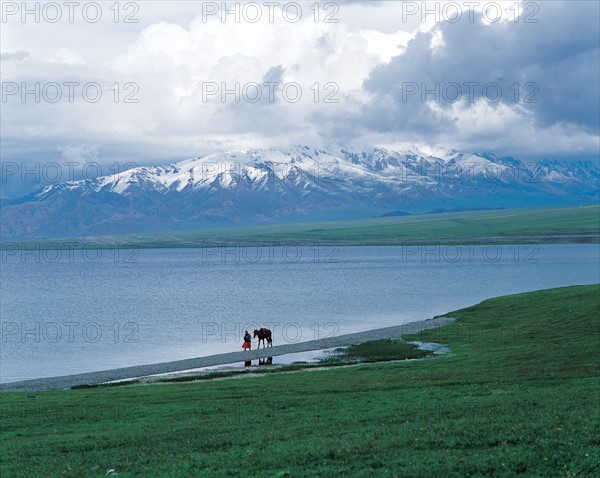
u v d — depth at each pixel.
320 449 77.31
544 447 71.06
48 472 79.19
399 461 69.88
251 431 96.62
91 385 192.75
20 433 108.94
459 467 66.19
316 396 132.38
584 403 99.44
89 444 95.50
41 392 167.75
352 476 66.25
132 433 101.81
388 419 97.81
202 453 82.88
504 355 190.62
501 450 71.56
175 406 127.69
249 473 70.62
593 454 67.69
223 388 156.25
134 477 73.12
